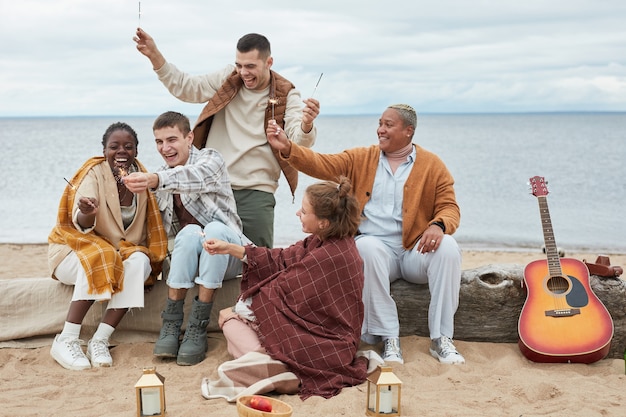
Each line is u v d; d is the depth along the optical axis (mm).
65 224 5523
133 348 5629
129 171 5656
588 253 13039
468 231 15547
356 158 5781
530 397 4684
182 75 6359
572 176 28406
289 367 4824
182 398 4660
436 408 4469
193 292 5859
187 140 5688
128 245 5582
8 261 10984
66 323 5414
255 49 6082
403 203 5664
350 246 5055
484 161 36594
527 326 5504
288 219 16328
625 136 67438
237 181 6285
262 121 6320
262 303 5023
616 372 5250
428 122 131125
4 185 24312
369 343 5641
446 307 5500
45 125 114000
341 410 4414
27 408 4453
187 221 5766
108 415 4316
